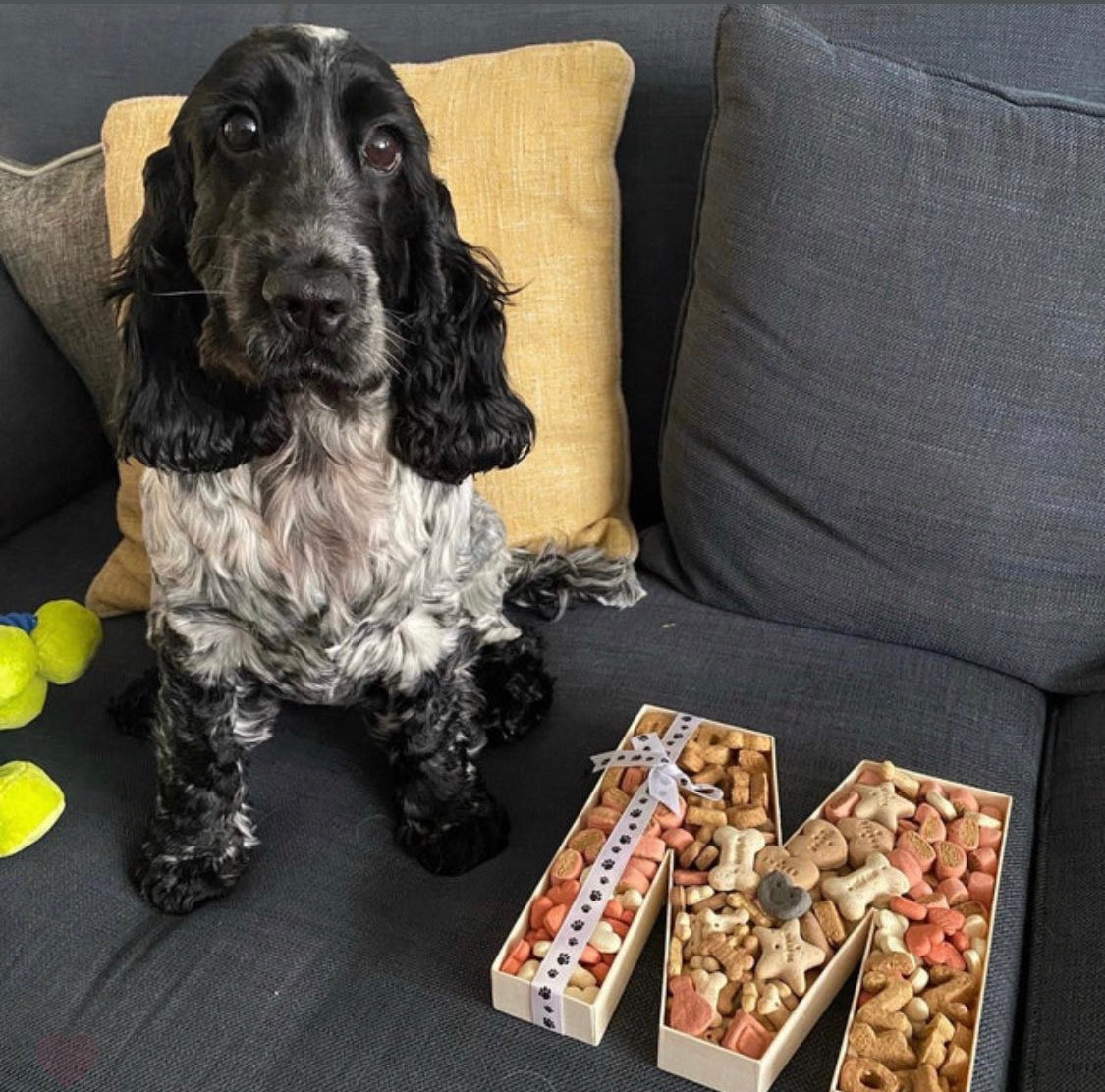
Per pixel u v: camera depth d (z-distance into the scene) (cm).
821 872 118
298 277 108
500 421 141
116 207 170
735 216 148
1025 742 146
